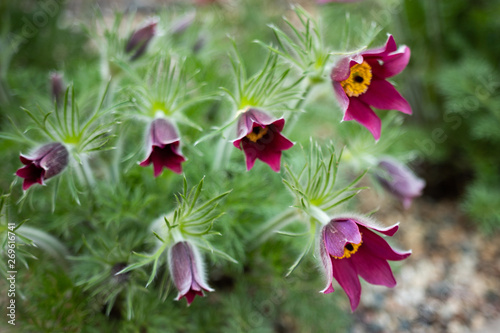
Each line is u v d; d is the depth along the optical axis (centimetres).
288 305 49
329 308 49
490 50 70
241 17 71
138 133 50
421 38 65
